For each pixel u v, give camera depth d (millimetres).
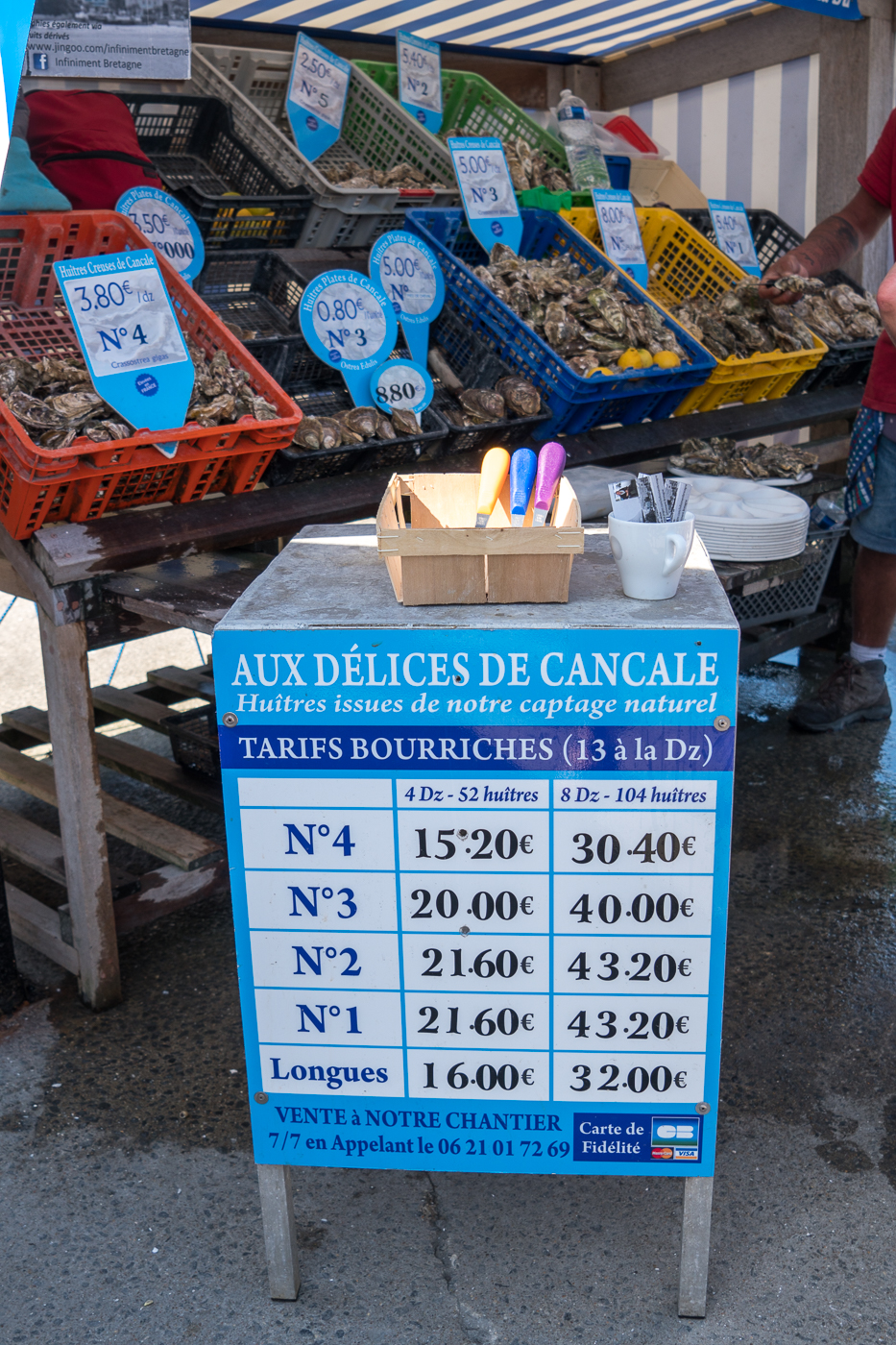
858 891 2818
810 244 3730
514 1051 1561
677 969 1503
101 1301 1704
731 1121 2053
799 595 3893
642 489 1506
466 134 4387
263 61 3730
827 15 4145
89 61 2338
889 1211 1842
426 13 4172
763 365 3697
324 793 1470
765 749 3664
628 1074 1558
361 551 1776
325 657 1409
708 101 4984
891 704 3926
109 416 2186
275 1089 1610
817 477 3844
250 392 2357
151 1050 2297
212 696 3057
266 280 3096
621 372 3104
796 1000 2398
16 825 2738
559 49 4922
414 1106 1604
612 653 1381
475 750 1433
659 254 4258
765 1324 1635
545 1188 1933
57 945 2486
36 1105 2137
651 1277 1729
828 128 4562
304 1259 1783
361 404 2873
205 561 2393
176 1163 1988
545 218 3709
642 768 1423
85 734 2236
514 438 3096
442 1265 1764
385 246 3043
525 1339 1621
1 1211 1879
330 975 1549
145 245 2488
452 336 3256
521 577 1450
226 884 2660
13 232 2475
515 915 1497
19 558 2182
